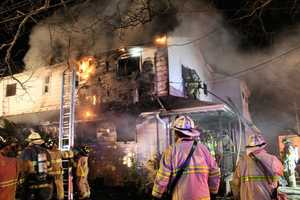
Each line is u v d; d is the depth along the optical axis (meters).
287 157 14.84
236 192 5.07
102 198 12.95
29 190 6.61
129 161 15.99
